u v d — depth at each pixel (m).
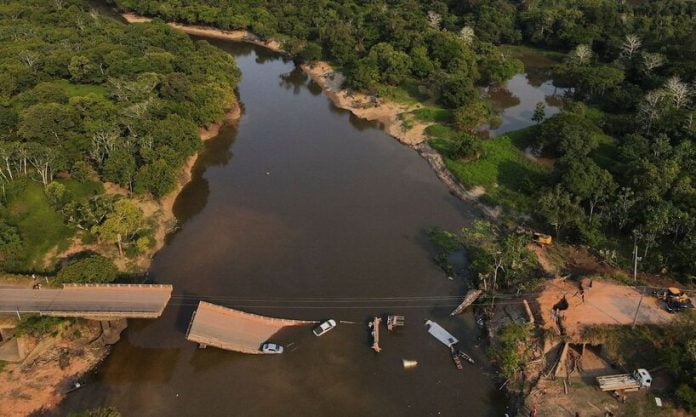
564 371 85.56
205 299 100.81
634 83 183.12
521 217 122.62
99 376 86.62
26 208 110.31
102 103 141.25
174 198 130.75
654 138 138.88
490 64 189.25
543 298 96.12
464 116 156.50
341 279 106.25
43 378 85.12
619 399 80.56
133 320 95.62
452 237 118.38
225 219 123.88
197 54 186.12
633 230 106.94
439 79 180.00
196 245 115.31
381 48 193.50
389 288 104.19
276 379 86.06
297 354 90.00
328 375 86.75
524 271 103.50
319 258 111.75
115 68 165.50
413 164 148.25
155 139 132.75
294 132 164.88
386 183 139.12
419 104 177.25
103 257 99.25
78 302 89.81
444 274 107.88
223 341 87.56
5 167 118.12
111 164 121.50
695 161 124.94
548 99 188.88
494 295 99.75
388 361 89.12
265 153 152.50
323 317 97.31
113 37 194.25
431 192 135.38
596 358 87.56
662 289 95.62
